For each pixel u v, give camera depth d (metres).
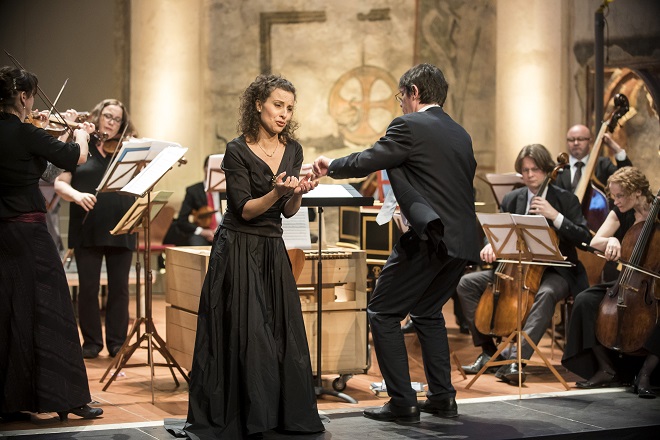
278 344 4.33
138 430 4.51
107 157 6.62
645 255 5.51
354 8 11.22
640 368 5.72
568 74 10.40
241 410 4.23
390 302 4.73
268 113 4.32
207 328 4.29
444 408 4.83
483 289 6.36
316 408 4.36
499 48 10.52
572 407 5.11
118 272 6.60
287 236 5.52
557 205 6.24
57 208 8.68
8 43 10.12
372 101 11.31
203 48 10.76
